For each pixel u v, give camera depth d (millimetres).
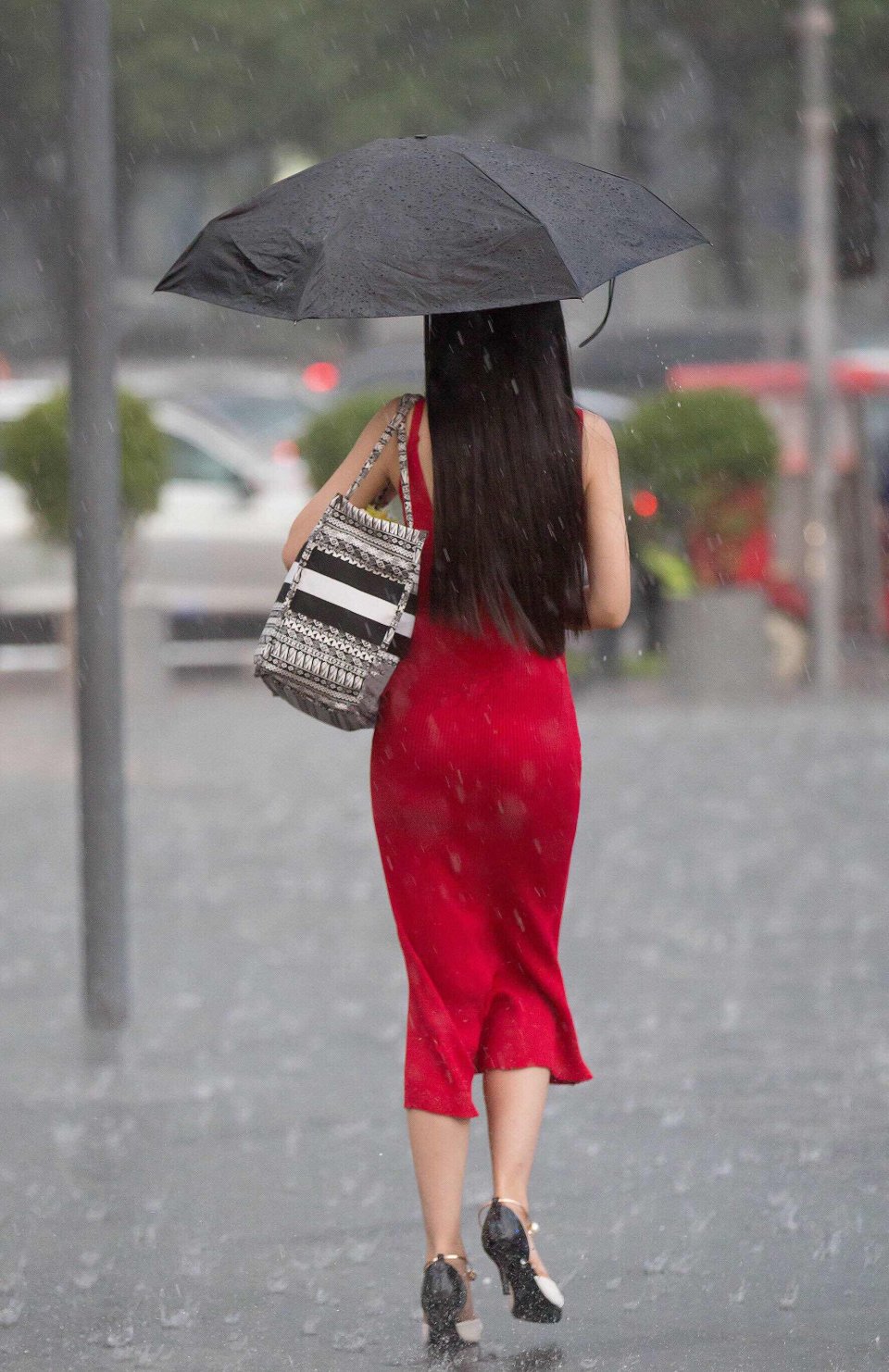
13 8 112750
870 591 60375
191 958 23297
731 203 123750
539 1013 12438
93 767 20141
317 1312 12656
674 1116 16750
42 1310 12695
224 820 33125
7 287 123750
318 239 11617
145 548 52688
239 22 109500
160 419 54406
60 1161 15828
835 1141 16047
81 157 19344
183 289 11969
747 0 113688
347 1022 20297
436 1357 11883
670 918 24969
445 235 11500
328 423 50250
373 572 11945
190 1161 15820
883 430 60031
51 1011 20828
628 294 120062
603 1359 11812
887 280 92875
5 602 51938
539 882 12344
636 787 35844
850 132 52125
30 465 45719
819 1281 13039
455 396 11922
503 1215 11617
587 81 112500
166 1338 12211
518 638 12000
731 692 50875
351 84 110688
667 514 51500
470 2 110688
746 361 86750
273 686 12094
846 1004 20625
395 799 12234
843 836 30516
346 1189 15141
